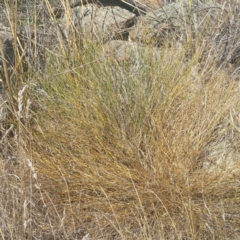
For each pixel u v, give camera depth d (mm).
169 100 2906
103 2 4262
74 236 2318
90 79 3047
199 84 2928
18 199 2293
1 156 2490
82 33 3465
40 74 3238
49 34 3496
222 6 3709
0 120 2818
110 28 3818
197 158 2660
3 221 2184
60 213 2406
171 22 3791
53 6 3881
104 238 2287
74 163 2623
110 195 2477
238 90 3086
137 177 2527
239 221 2338
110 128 2779
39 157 2629
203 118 2811
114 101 2883
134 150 2650
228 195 2477
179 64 3189
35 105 2963
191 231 2188
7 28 3283
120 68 3094
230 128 2779
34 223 2289
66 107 2920
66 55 3254
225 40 3652
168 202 2404
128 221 2373
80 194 2381
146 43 3551
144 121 2791
